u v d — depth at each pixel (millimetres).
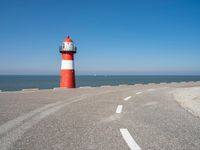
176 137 5777
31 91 18781
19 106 10359
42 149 4824
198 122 7469
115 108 10203
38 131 6152
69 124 6996
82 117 8078
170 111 9586
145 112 9289
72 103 11688
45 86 61469
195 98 14609
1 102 11633
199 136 5883
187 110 9875
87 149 4852
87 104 11391
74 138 5578
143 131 6312
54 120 7523
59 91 19266
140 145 5152
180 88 24703
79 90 20766
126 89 22688
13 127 6551
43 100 12711
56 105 10859
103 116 8328
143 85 31625
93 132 6133
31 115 8289
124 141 5414
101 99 13641
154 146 5094
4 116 8062
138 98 14445
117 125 6961
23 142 5242
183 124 7172
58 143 5199
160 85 31938
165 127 6777
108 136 5789
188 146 5117
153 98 14523
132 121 7551
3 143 5172
